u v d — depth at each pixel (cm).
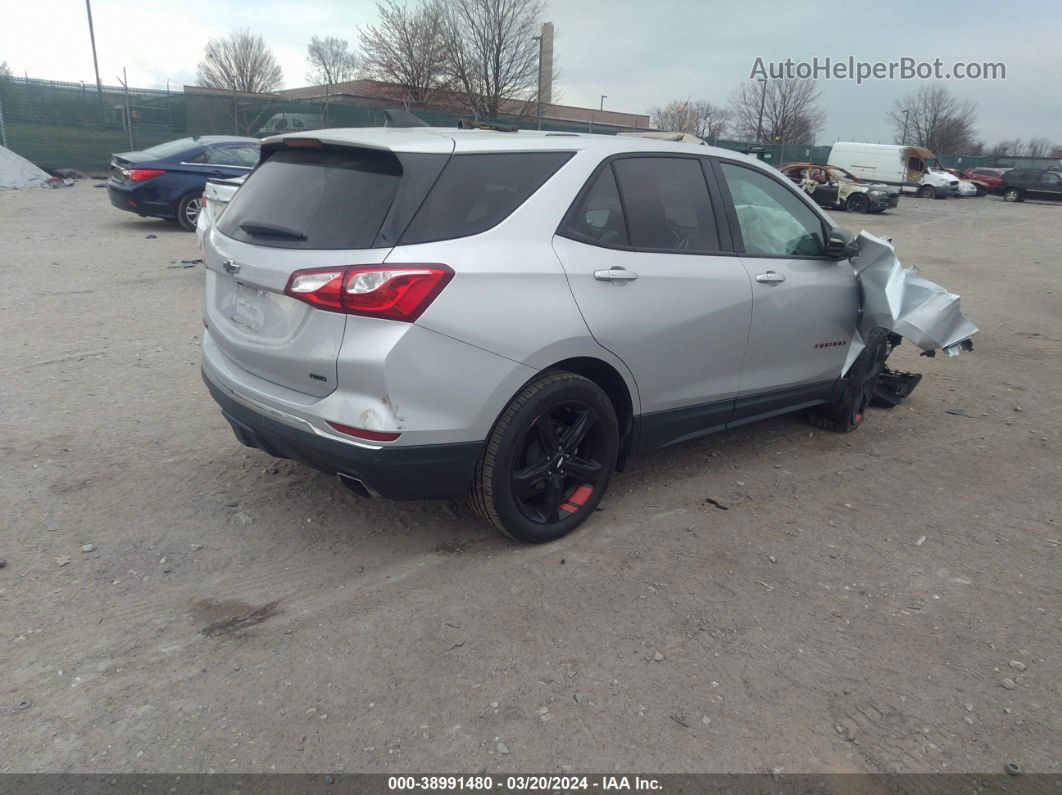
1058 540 391
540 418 343
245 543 364
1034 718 267
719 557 365
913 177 3825
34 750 243
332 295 297
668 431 407
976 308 1011
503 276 318
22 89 2367
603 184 366
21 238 1199
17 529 367
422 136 337
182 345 675
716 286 400
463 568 349
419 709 264
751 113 5575
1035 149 8238
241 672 280
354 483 327
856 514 414
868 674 288
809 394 487
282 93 5356
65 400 532
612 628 309
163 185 1309
